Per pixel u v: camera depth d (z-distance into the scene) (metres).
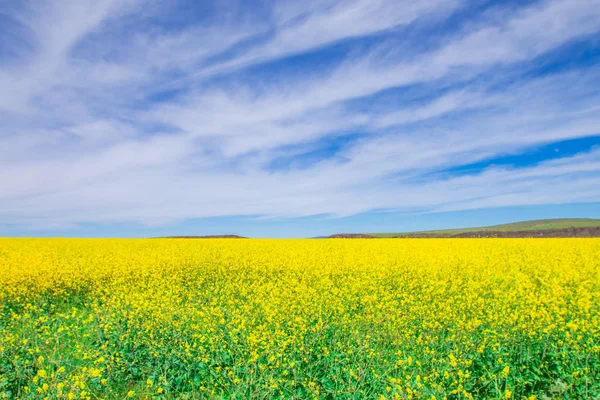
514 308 12.35
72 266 20.23
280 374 8.24
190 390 8.12
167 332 10.12
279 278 18.30
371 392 7.71
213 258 23.72
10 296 14.49
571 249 25.89
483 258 22.72
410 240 38.66
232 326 10.53
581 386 7.25
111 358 8.67
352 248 29.58
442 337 9.86
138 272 19.00
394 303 12.91
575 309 11.66
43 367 8.31
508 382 7.52
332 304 12.89
